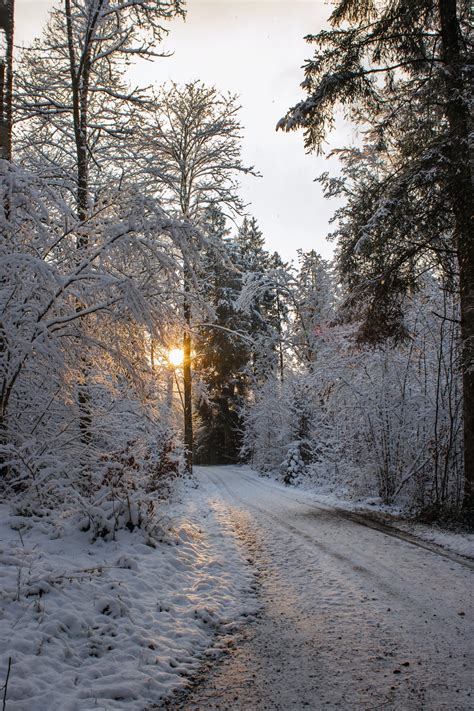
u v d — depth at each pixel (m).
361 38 10.27
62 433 7.79
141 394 7.77
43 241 6.99
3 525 6.39
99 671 3.80
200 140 19.22
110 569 5.83
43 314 6.96
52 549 6.04
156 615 5.00
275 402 28.62
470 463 9.71
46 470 6.90
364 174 13.98
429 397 12.34
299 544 8.56
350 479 14.98
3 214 6.93
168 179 11.77
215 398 40.38
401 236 9.73
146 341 7.84
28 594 4.65
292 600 5.68
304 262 30.41
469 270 9.67
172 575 6.30
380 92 10.99
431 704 3.33
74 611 4.55
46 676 3.58
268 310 40.69
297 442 23.22
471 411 9.73
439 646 4.24
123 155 11.95
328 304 27.38
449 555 7.48
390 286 10.19
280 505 13.95
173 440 12.93
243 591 6.08
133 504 7.58
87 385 8.59
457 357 10.96
